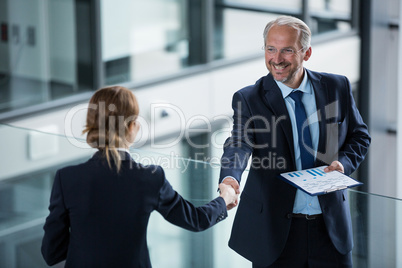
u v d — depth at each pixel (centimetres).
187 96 1055
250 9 1103
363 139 324
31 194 464
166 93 1028
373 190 1398
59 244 282
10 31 927
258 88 320
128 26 994
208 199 384
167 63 1048
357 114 328
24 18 926
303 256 318
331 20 1245
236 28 1099
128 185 274
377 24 1291
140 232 277
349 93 323
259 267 320
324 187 296
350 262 324
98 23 953
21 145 512
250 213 321
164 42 1036
